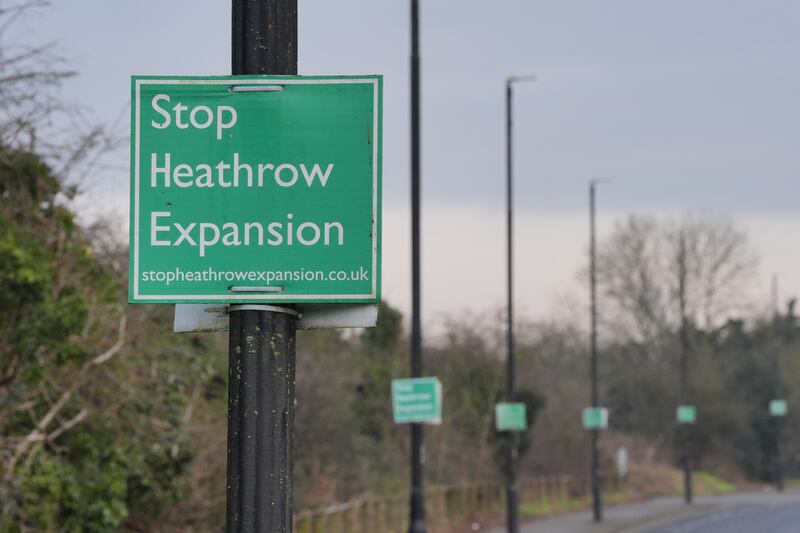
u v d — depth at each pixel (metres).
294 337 7.46
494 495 49.31
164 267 7.32
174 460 22.50
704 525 48.62
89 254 19.67
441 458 45.97
